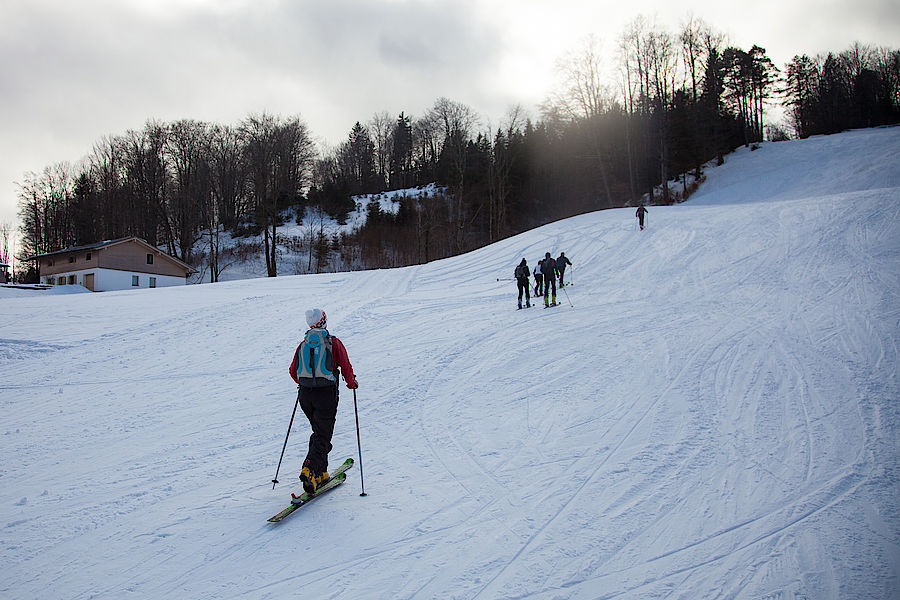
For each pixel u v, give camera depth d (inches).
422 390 333.7
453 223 2123.5
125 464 229.9
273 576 144.9
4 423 295.0
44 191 2357.3
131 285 1649.9
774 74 2714.1
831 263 659.4
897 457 213.0
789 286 589.3
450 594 136.5
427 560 151.9
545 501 187.3
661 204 1829.5
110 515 182.1
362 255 2055.9
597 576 144.2
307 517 177.9
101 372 418.0
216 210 2333.9
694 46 2278.5
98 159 2319.1
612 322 503.2
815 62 3041.3
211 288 920.9
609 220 1241.4
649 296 634.2
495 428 262.8
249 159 2274.9
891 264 607.8
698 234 953.5
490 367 378.6
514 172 2210.9
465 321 563.8
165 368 427.5
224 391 356.8
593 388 318.0
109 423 291.4
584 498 189.0
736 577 143.8
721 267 739.4
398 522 174.1
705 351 380.2
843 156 1776.6
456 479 206.5
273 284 943.0
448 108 2405.3
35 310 687.7
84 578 145.1
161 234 2306.8
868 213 857.5
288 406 316.5
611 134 2043.6
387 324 569.3
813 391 290.5
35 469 226.1
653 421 262.2
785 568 147.6
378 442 249.1
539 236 1179.9
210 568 149.2
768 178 1766.7
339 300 735.7
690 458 220.5
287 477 213.0
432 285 888.9
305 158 2618.1
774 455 220.7
